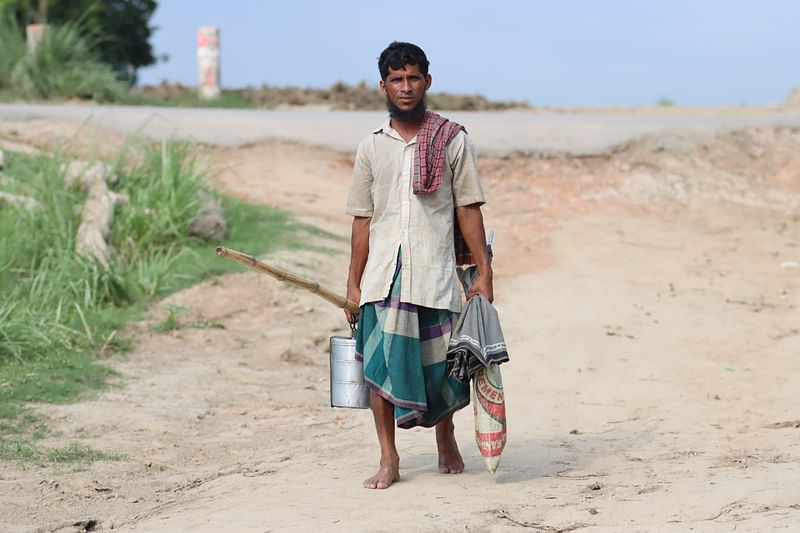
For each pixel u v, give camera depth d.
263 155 17.48
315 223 14.91
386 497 5.95
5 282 11.19
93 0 33.81
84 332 10.62
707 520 5.38
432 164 6.18
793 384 9.27
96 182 13.36
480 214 6.36
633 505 5.68
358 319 6.56
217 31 28.78
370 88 32.56
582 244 15.07
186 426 8.30
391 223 6.21
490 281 6.30
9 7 32.28
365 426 8.30
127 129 17.27
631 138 18.97
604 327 11.31
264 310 11.80
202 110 21.22
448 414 6.31
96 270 11.51
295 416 8.68
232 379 9.74
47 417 8.21
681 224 16.36
